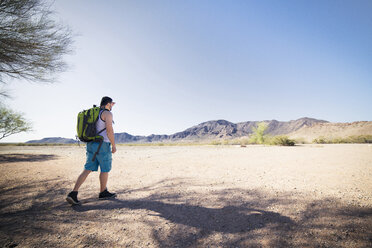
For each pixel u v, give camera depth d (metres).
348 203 2.32
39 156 9.62
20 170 5.24
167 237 1.62
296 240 1.53
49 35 4.29
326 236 1.57
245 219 1.95
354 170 4.52
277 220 1.90
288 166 5.43
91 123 2.64
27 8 3.93
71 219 2.02
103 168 2.73
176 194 2.90
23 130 13.20
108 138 2.75
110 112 2.78
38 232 1.72
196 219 1.98
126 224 1.89
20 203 2.59
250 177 4.05
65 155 10.36
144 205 2.44
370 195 2.61
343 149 11.62
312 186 3.17
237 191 2.98
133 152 12.45
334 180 3.58
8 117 12.72
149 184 3.59
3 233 1.69
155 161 7.12
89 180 4.02
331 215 1.98
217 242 1.53
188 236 1.64
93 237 1.64
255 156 8.54
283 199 2.53
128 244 1.52
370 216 1.93
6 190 3.25
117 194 2.98
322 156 7.77
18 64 4.23
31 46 4.14
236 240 1.55
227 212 2.15
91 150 2.66
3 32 3.82
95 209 2.33
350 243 1.46
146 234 1.68
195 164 6.21
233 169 5.14
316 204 2.31
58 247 1.47
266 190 3.00
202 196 2.77
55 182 3.83
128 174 4.58
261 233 1.65
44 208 2.39
